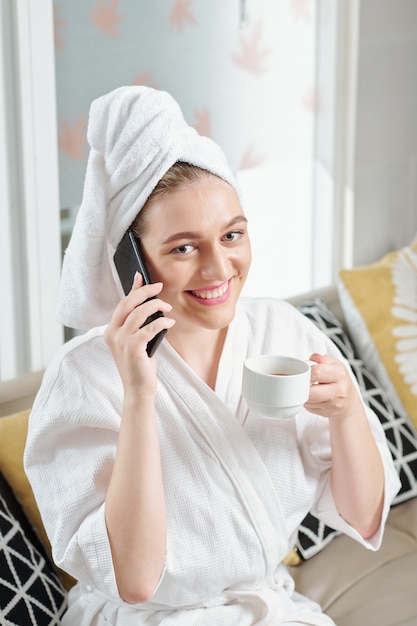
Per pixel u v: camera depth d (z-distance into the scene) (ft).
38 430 5.20
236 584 5.41
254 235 9.64
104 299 5.30
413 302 8.64
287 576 5.85
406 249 9.25
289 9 9.30
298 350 5.70
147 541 4.76
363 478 5.34
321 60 9.71
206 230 4.78
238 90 9.07
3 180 7.28
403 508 7.82
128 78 8.17
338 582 6.89
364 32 9.64
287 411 4.61
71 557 4.95
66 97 7.76
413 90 10.39
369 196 10.25
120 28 8.01
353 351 8.41
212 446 5.23
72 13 7.65
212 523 5.20
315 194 10.13
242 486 5.24
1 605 5.65
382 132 10.18
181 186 4.79
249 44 9.05
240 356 5.47
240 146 9.25
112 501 4.78
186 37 8.52
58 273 7.70
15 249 7.45
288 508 5.44
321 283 10.36
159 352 5.26
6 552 5.83
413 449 8.00
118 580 4.85
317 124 9.91
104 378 5.23
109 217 5.02
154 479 4.75
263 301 5.81
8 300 7.53
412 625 6.20
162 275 4.87
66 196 7.93
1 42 7.00
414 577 6.80
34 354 7.66
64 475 5.16
